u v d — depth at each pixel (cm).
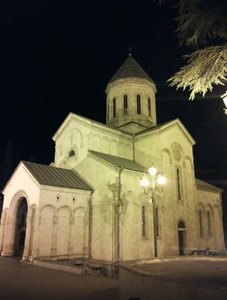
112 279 1416
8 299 1027
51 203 1958
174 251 2303
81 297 1062
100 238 2023
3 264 1788
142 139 2664
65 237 1967
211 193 3103
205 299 517
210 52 855
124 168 2062
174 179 2555
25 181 2120
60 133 2795
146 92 3042
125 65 3178
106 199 2077
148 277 650
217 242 2952
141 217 2120
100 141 2472
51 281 1330
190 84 922
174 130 2742
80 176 2356
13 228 2200
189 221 2577
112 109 3053
